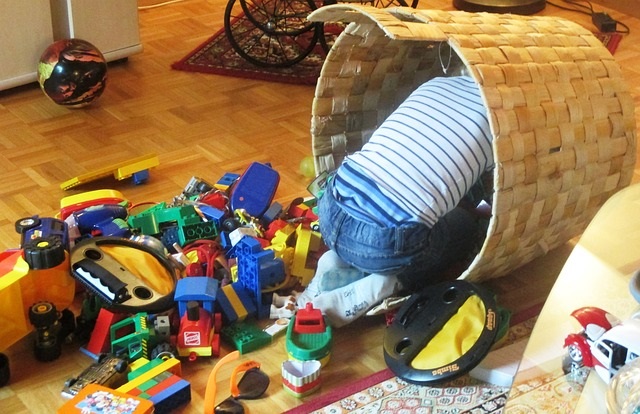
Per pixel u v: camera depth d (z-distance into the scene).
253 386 1.46
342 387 1.46
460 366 1.40
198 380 1.49
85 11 2.71
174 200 1.96
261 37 3.11
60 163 2.23
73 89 2.45
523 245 1.58
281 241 1.79
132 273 1.60
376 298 1.59
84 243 1.64
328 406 1.41
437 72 1.93
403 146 1.56
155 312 1.56
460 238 1.67
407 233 1.53
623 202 1.10
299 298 1.67
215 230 1.83
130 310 1.54
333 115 1.85
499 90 1.47
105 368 1.46
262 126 2.49
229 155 2.30
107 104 2.59
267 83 2.79
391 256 1.54
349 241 1.59
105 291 1.55
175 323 1.59
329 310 1.60
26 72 2.63
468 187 1.57
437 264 1.63
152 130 2.44
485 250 1.48
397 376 1.47
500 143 1.43
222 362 1.42
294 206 1.98
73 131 2.42
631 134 1.71
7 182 2.13
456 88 1.63
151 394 1.38
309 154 2.32
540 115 1.51
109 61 2.86
